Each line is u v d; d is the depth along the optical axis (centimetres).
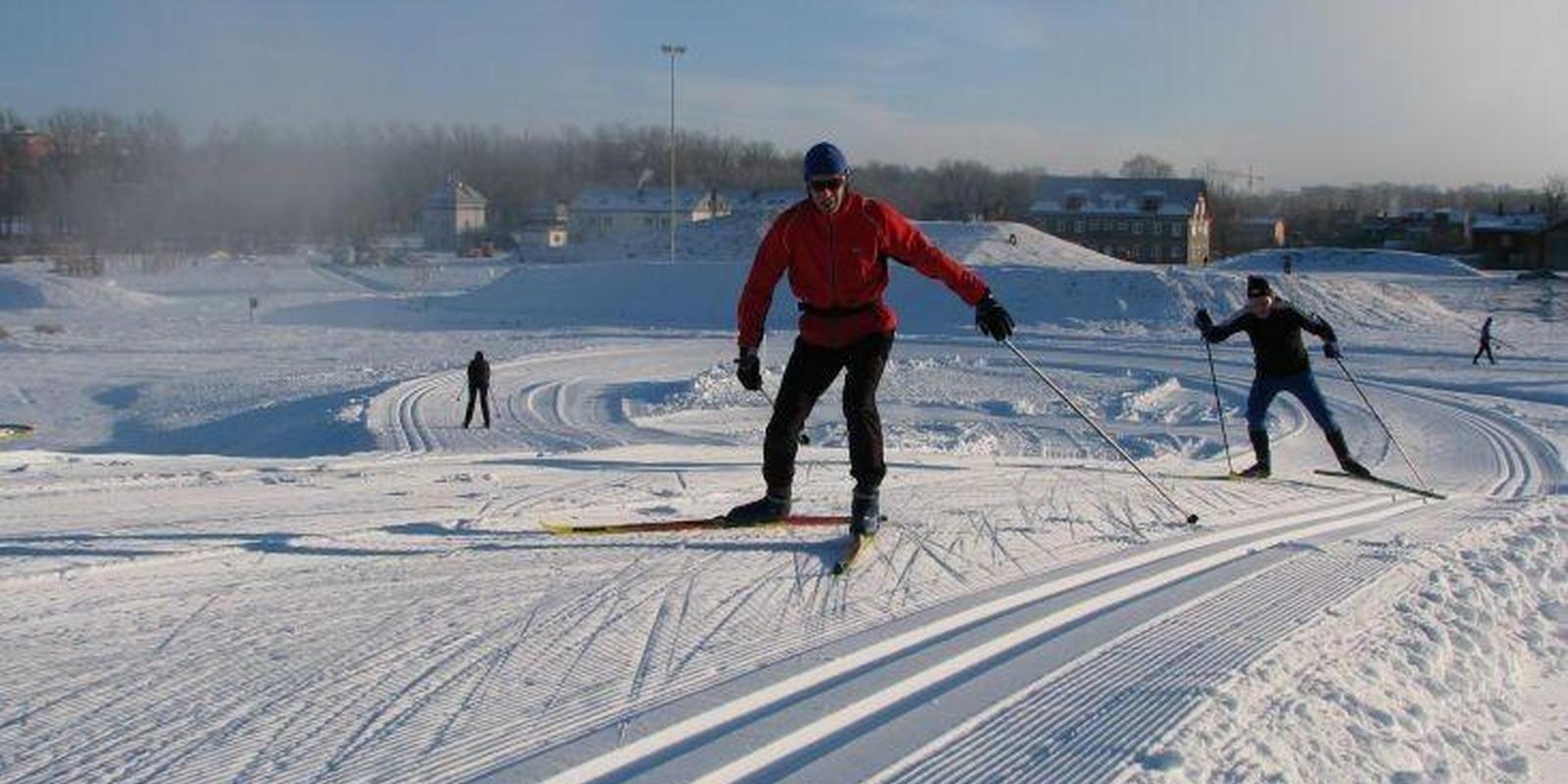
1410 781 385
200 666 357
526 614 424
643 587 468
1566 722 501
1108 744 339
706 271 6053
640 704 346
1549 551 798
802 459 946
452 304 6334
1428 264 8769
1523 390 2889
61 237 10862
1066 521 679
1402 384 3025
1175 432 2186
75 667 352
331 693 341
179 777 282
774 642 413
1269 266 8856
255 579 453
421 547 514
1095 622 469
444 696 343
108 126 12050
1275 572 594
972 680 388
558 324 5356
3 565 449
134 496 669
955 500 723
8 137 11725
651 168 14738
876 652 410
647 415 2531
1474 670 513
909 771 312
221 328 5084
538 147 15762
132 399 2997
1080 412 704
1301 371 1080
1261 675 419
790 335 4638
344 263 9731
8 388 3166
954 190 14025
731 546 542
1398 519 870
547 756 305
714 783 296
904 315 5088
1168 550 630
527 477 786
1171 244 10212
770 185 14262
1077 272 5325
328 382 3145
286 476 773
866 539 546
